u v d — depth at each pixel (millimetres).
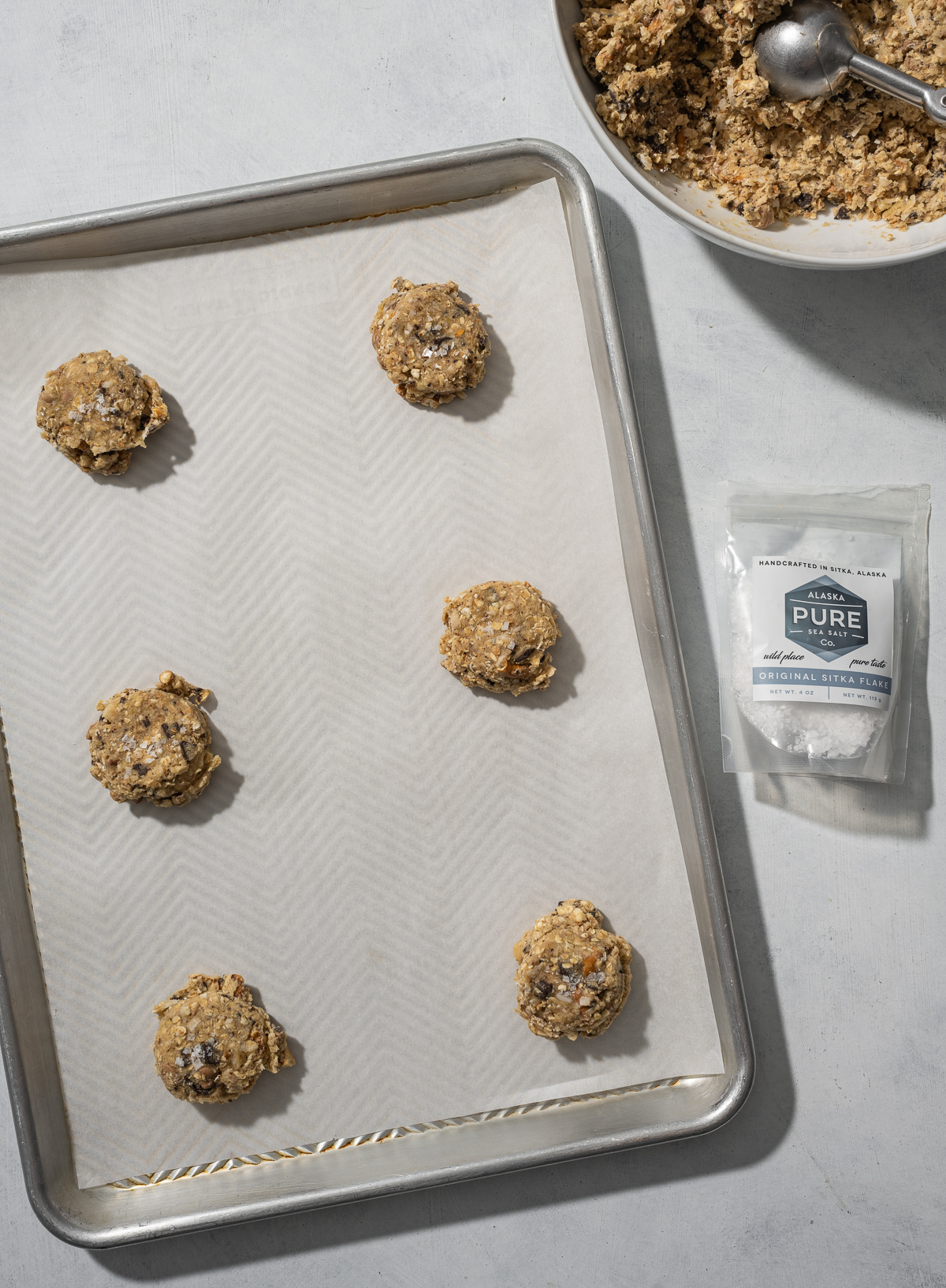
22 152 879
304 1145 859
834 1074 874
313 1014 862
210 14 879
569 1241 870
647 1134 828
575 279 862
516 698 866
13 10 880
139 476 869
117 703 853
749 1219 871
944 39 786
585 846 863
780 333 879
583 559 867
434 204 862
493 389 868
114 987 862
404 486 870
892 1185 871
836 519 873
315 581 869
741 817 875
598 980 836
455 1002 861
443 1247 871
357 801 865
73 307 861
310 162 878
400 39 879
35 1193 829
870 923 875
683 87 806
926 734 879
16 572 864
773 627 855
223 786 866
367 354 869
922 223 804
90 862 863
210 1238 870
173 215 835
